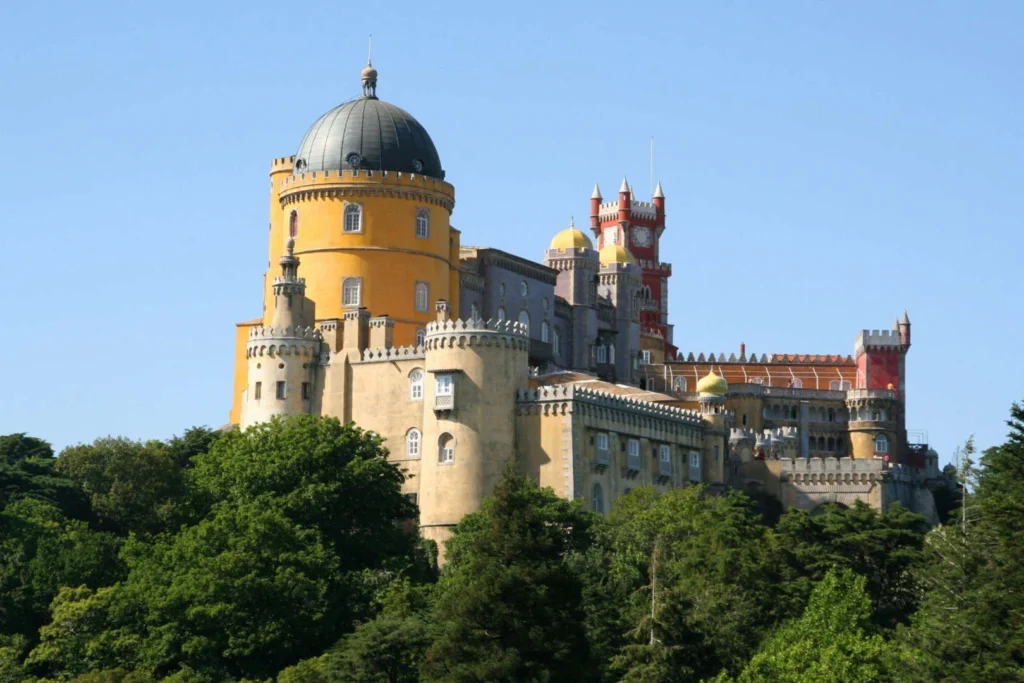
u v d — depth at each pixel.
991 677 151.00
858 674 164.25
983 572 160.88
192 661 190.75
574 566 192.50
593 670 166.38
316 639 194.38
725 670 162.88
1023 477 160.88
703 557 198.88
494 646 164.25
